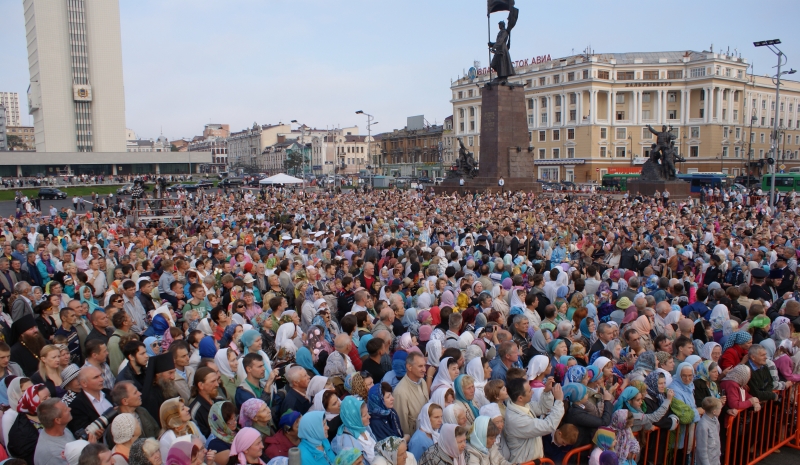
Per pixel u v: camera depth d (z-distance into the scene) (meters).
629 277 13.47
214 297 11.00
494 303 11.31
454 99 119.88
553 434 7.18
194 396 6.77
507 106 45.62
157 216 30.66
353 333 9.39
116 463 5.48
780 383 8.29
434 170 122.56
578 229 23.97
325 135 159.75
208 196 56.34
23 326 7.89
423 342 9.26
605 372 7.36
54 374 6.82
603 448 6.64
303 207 34.78
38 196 64.44
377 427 6.75
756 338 9.52
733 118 100.38
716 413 7.32
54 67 123.25
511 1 44.94
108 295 11.41
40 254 14.90
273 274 12.62
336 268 13.96
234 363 7.47
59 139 124.69
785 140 112.00
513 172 46.06
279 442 6.48
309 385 7.22
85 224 24.91
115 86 128.88
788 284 13.51
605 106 102.25
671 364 8.11
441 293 11.80
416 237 22.03
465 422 6.46
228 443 6.13
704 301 11.83
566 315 10.87
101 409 6.54
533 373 7.43
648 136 102.12
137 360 7.23
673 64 99.62
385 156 148.88
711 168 97.69
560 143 105.12
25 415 5.96
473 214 27.25
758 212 32.28
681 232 21.02
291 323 9.14
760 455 8.12
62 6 123.00
